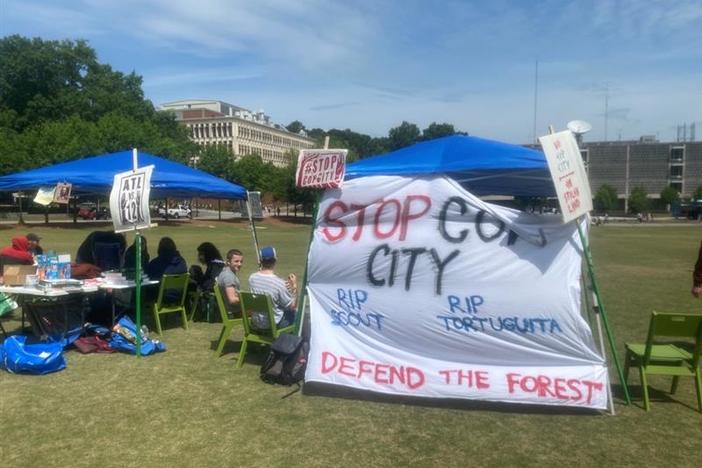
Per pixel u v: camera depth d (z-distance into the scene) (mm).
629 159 106250
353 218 6277
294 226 48938
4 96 69688
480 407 5727
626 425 5309
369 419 5414
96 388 6211
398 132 99188
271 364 6410
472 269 5871
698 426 5305
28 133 52594
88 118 68500
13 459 4555
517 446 4859
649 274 16828
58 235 30750
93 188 10141
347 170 6551
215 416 5461
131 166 9516
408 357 5965
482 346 5801
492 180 7520
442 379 5805
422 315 5961
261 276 7191
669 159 104000
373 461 4574
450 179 6059
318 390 6195
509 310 5750
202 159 63000
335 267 6281
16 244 9523
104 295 8586
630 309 11070
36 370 6633
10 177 9258
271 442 4906
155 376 6633
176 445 4832
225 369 6926
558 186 5473
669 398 6043
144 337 7723
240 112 142625
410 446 4852
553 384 5578
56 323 7699
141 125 53531
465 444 4895
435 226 6031
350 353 6113
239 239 30641
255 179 63969
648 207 95688
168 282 8617
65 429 5137
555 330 5668
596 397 5504
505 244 5836
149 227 7199
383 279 6117
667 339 8641
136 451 4719
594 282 5754
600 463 4574
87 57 73562
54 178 8812
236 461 4555
